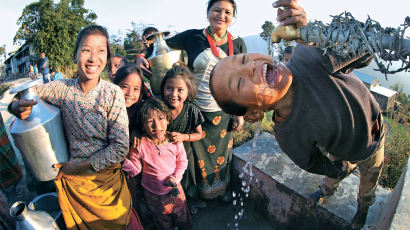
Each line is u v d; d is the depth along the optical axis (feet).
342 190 7.86
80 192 6.01
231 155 9.83
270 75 4.11
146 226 8.86
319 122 4.46
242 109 4.38
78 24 63.82
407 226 3.82
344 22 3.66
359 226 6.76
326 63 4.30
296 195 7.88
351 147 4.89
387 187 9.68
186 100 8.00
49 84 5.62
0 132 8.95
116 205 6.45
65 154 5.81
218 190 9.57
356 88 4.67
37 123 5.13
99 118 5.60
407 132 11.62
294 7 3.85
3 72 120.47
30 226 5.70
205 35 8.54
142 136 7.38
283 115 4.73
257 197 9.30
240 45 9.11
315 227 7.71
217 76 4.29
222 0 7.85
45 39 59.93
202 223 9.19
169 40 9.21
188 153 8.88
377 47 3.39
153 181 7.59
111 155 5.67
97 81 5.64
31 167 5.59
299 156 5.02
